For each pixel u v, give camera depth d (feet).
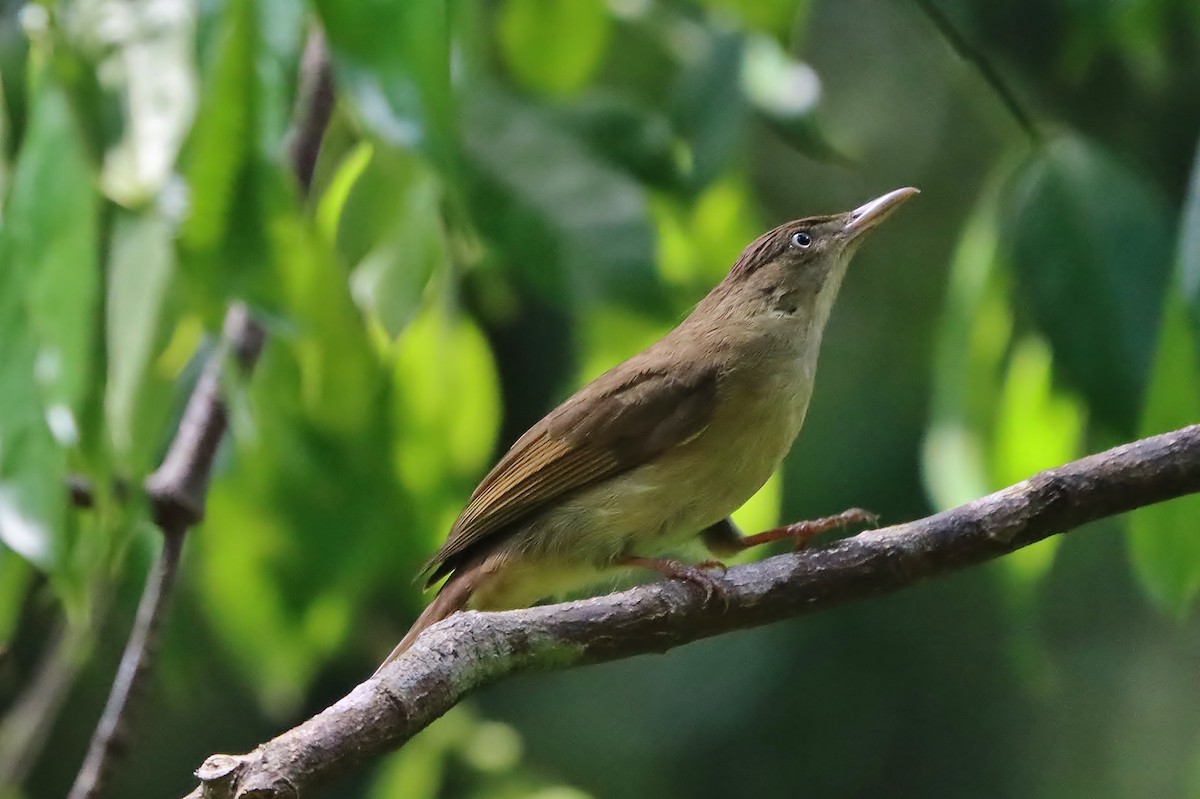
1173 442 22.06
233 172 19.99
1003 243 28.02
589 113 28.17
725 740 46.26
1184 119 36.78
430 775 33.58
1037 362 28.60
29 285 20.21
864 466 42.47
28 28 21.09
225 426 27.61
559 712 48.01
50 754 48.16
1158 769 45.03
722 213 32.83
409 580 31.45
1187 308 22.49
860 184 44.68
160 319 23.15
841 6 44.62
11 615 23.38
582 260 27.14
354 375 23.04
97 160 20.68
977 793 45.62
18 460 19.74
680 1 31.35
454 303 30.04
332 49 19.22
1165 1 30.22
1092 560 46.26
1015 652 30.27
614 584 33.68
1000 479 28.94
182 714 49.73
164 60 20.74
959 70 39.68
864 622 46.65
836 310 44.19
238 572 30.19
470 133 27.30
